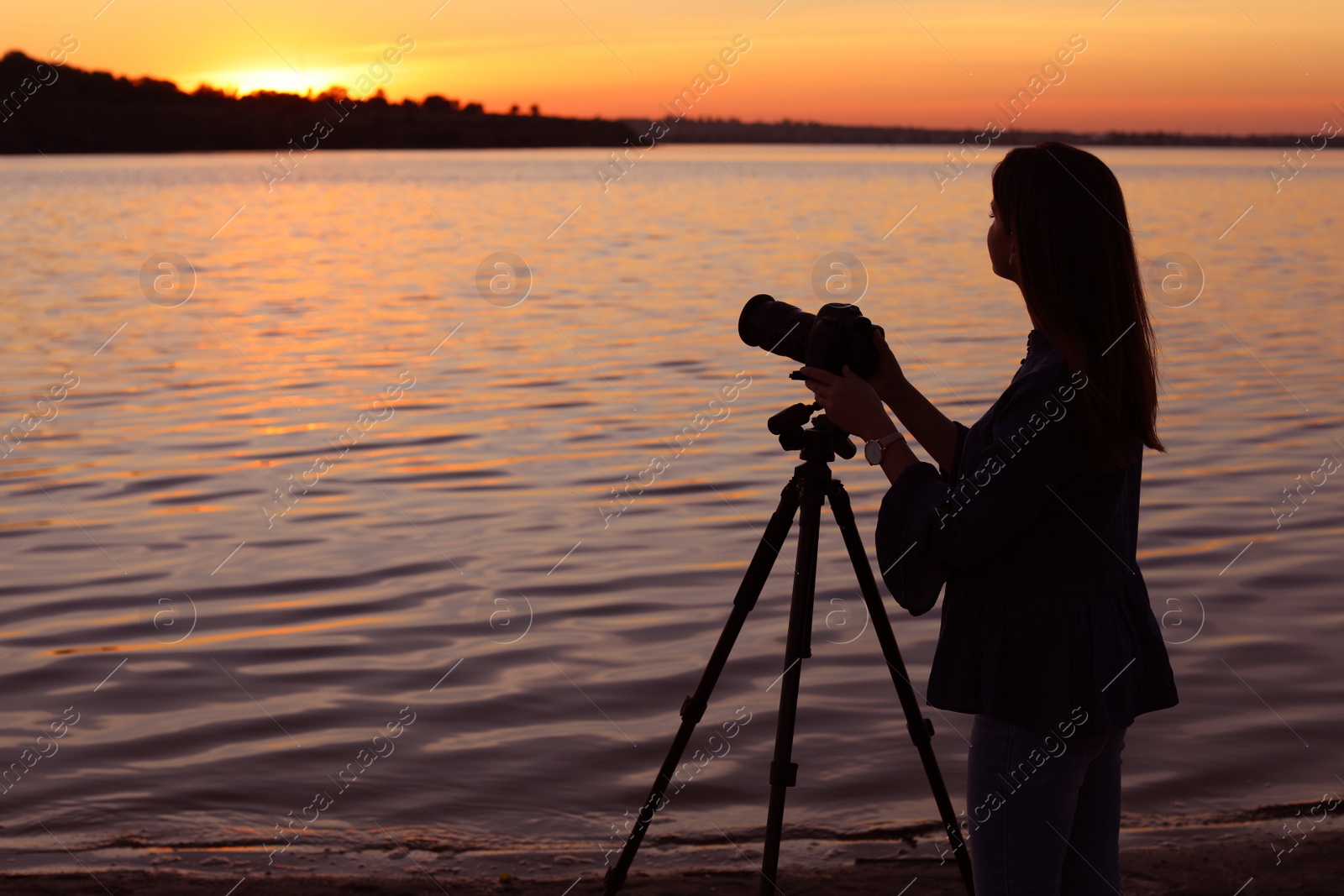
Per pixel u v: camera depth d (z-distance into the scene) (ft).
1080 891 6.48
